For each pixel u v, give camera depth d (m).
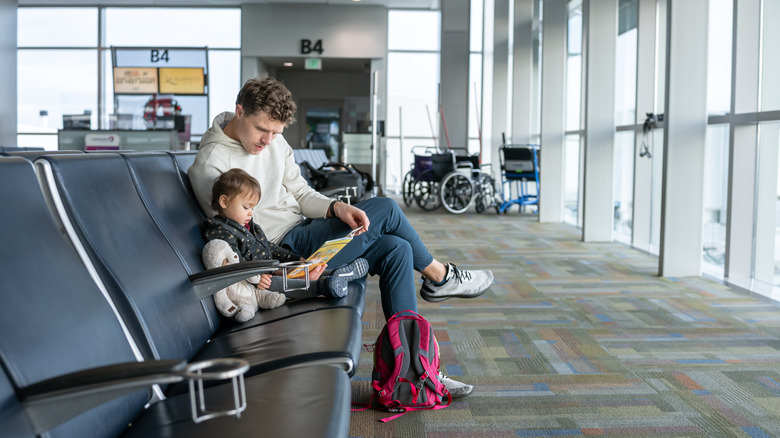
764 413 2.16
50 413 0.86
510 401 2.27
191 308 1.59
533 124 9.77
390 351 2.19
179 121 11.20
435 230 7.15
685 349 2.87
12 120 6.52
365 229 2.16
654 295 3.93
